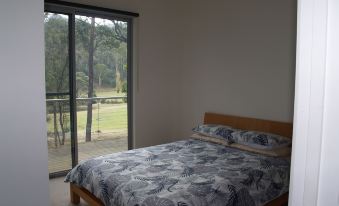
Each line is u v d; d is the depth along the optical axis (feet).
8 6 3.03
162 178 7.75
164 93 14.75
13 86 3.12
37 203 3.41
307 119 1.93
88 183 8.52
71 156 12.79
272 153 9.86
